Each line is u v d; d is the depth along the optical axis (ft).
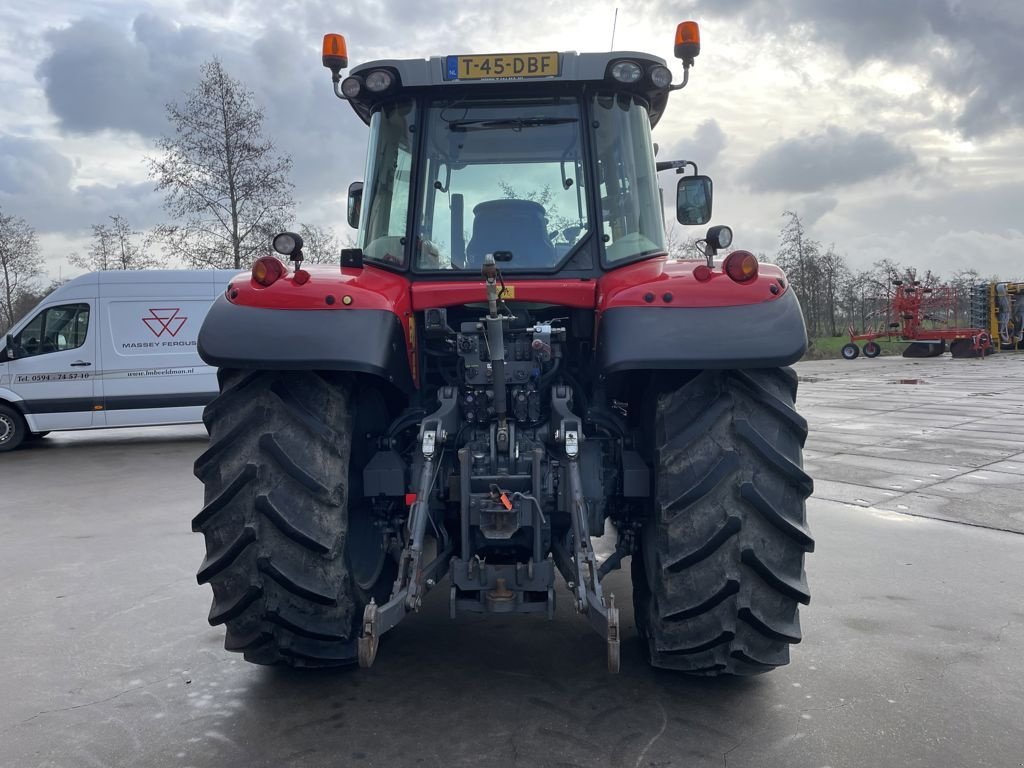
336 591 9.22
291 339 9.18
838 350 114.52
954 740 9.00
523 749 8.80
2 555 18.16
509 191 11.38
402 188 11.53
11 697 10.51
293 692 10.37
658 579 9.27
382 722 9.48
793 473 8.91
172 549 18.44
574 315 11.07
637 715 9.55
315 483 9.07
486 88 11.37
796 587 8.93
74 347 35.88
